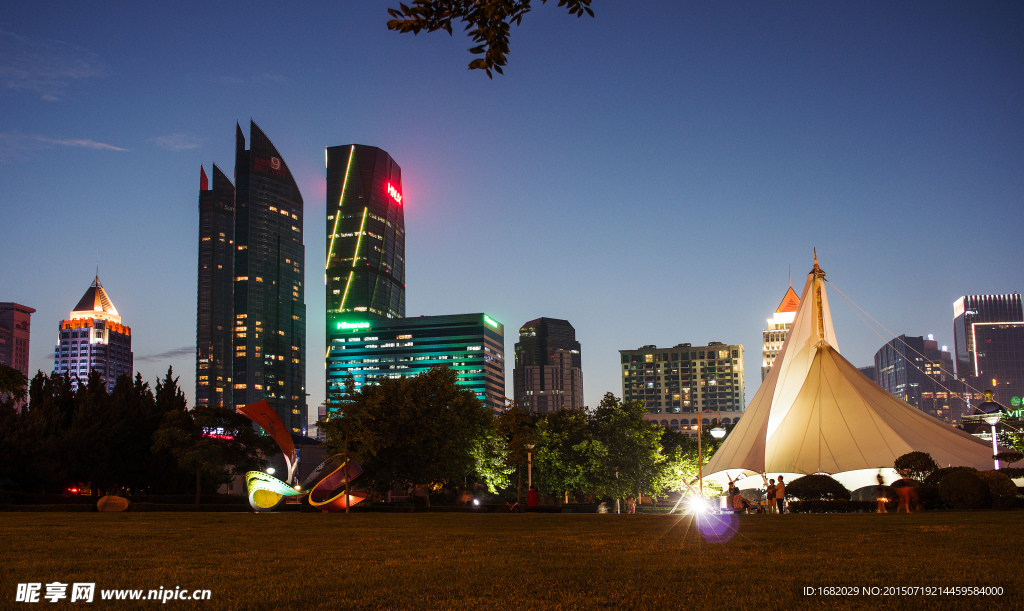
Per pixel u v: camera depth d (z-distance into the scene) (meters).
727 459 65.38
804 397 65.00
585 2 9.53
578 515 39.72
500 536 20.80
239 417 74.81
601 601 9.80
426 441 69.94
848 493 49.09
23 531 23.28
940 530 21.11
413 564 13.76
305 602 9.99
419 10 9.50
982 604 9.55
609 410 89.38
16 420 67.25
